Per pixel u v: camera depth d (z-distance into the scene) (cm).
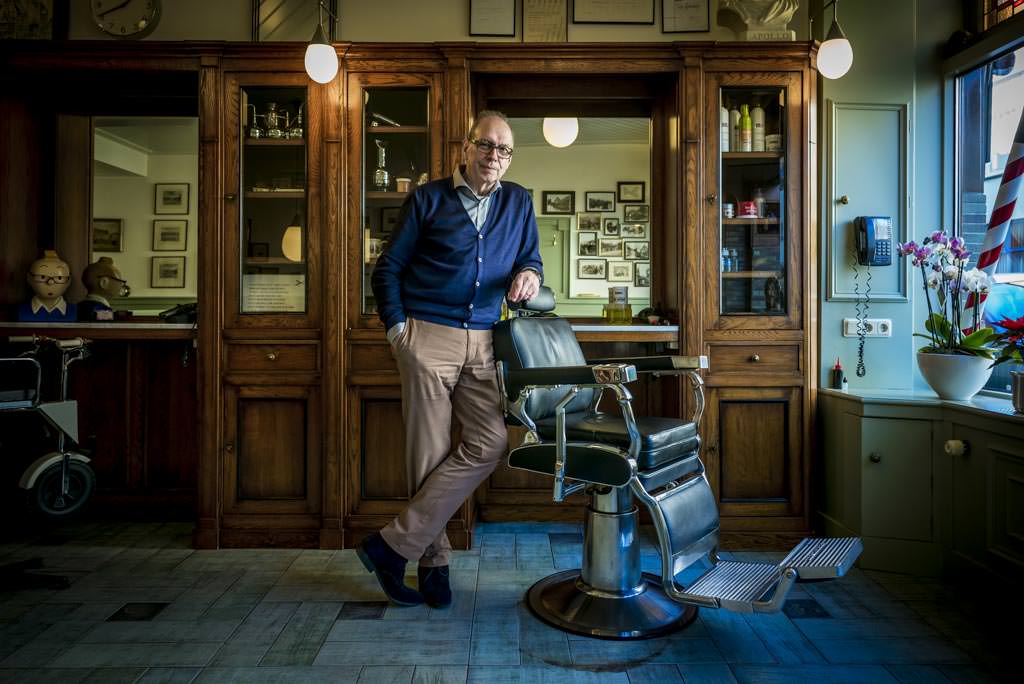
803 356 288
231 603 224
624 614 204
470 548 280
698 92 287
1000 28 264
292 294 291
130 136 382
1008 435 214
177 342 328
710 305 290
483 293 223
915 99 296
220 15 313
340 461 283
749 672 179
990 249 267
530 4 313
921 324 297
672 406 300
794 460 288
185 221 396
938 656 187
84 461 293
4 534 303
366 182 293
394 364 286
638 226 342
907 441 251
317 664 183
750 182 296
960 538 239
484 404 222
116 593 233
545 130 344
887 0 295
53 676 175
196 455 328
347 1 312
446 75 285
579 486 217
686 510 202
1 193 320
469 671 179
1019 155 258
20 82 318
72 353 299
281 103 293
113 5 313
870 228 285
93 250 371
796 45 283
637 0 313
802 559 187
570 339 236
